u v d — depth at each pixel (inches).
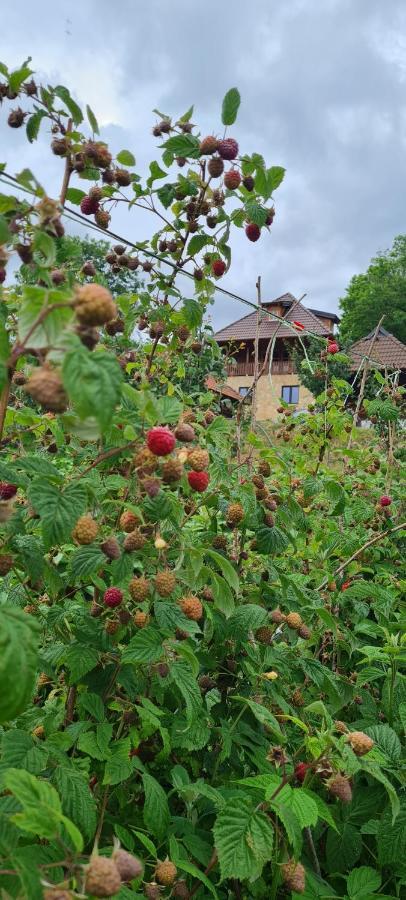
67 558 106.9
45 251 58.6
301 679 110.1
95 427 52.9
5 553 69.6
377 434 199.8
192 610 77.9
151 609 81.7
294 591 100.6
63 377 41.4
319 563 145.4
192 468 76.1
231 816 65.2
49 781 66.9
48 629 94.8
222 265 110.9
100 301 44.9
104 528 83.8
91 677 81.2
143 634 74.4
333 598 128.0
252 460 106.2
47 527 64.4
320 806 72.2
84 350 42.7
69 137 79.7
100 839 77.6
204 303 116.5
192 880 80.1
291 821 65.1
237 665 97.4
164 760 85.4
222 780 89.4
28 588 93.4
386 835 84.0
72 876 44.3
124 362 112.0
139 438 70.0
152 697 94.1
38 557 70.3
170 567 81.9
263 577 104.7
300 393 983.6
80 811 63.4
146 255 107.5
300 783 86.1
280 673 102.3
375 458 179.5
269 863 83.7
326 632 128.3
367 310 1958.7
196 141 99.0
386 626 121.8
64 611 85.7
